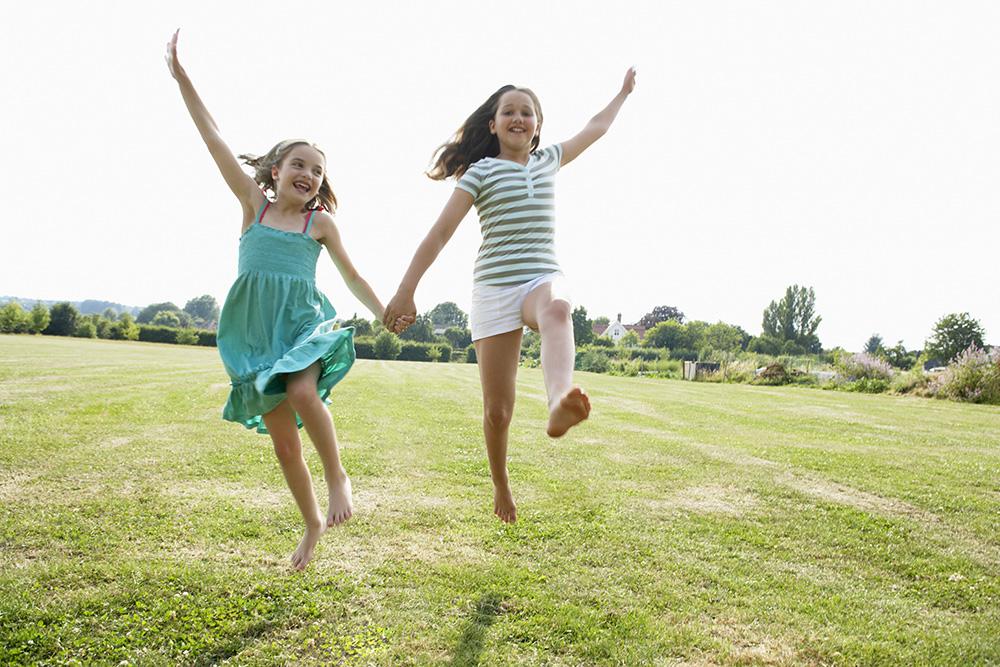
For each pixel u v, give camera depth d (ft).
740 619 9.65
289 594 9.80
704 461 20.51
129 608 9.27
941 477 18.97
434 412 30.71
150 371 47.50
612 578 10.91
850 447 24.09
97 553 11.00
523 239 10.03
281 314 9.89
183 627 8.80
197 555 11.08
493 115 11.09
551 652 8.55
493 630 9.03
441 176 11.94
